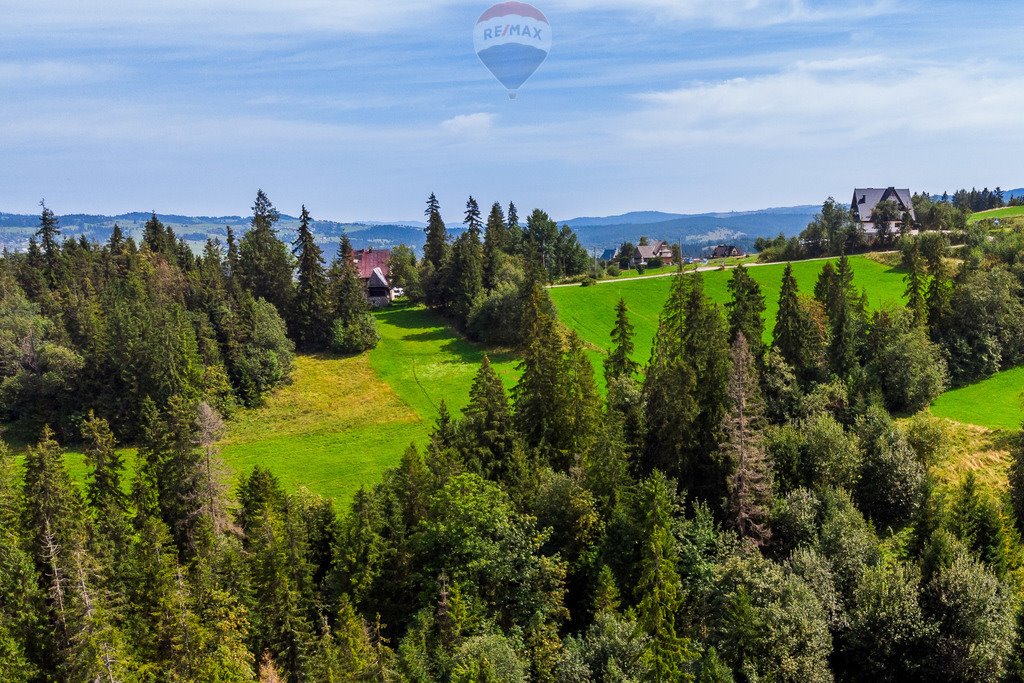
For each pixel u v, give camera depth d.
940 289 99.62
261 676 45.94
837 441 64.25
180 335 97.31
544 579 51.25
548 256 166.75
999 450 75.19
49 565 48.19
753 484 56.97
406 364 115.00
